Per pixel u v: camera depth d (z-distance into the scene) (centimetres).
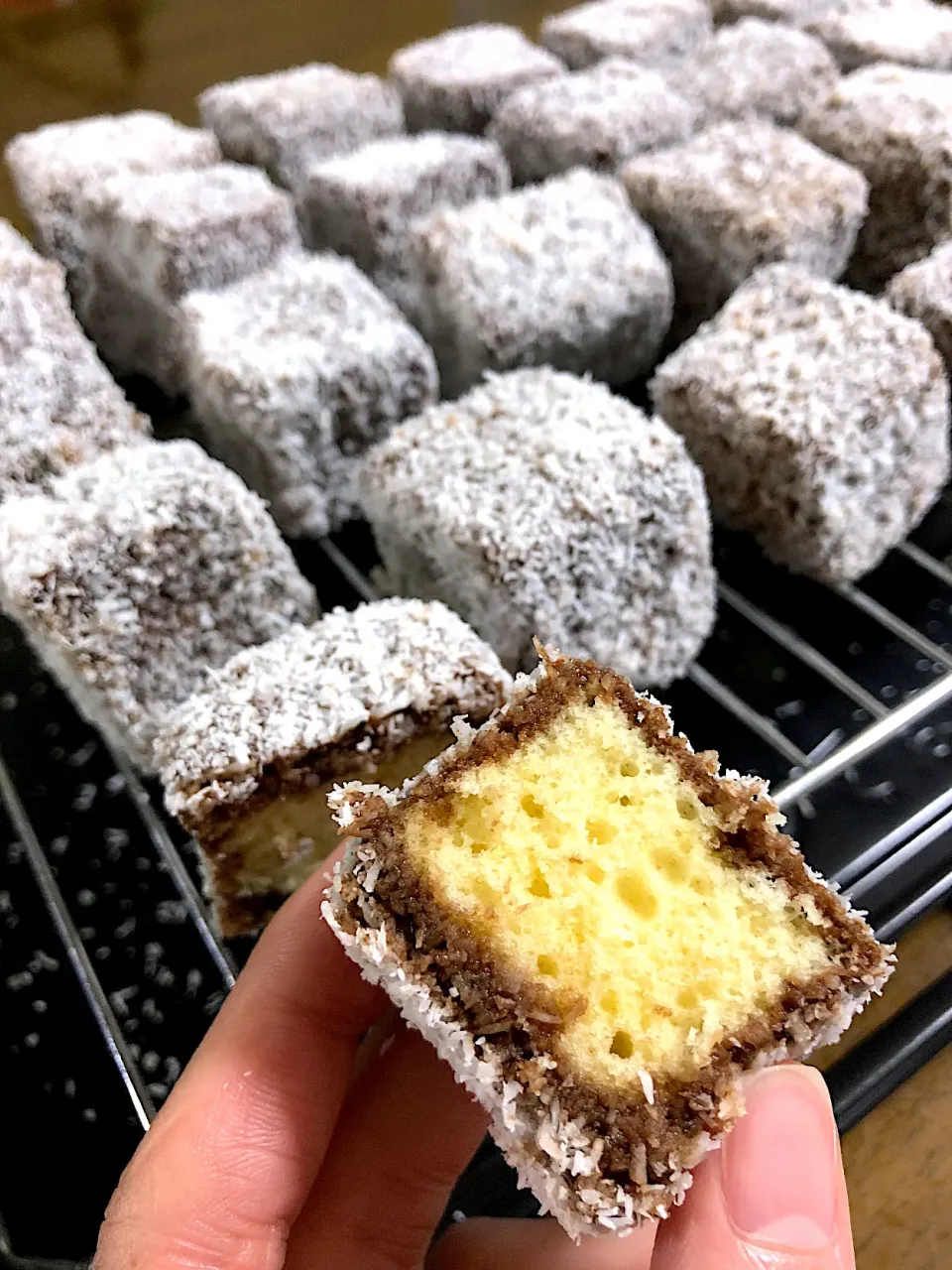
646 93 26
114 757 17
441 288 21
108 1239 9
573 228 22
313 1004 11
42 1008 14
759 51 29
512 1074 8
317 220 25
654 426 17
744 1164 9
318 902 11
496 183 25
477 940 9
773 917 9
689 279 24
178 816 13
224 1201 10
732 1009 9
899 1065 13
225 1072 10
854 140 24
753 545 20
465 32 31
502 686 14
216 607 16
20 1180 13
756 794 9
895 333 19
